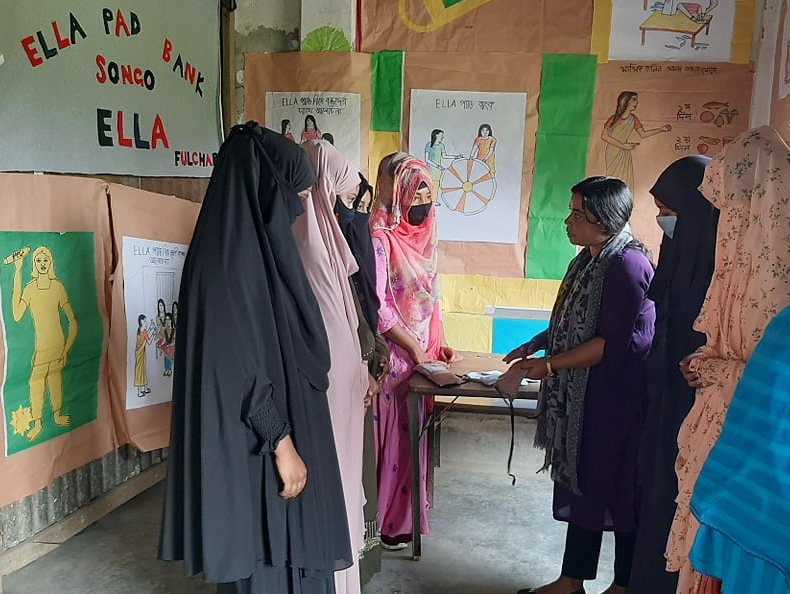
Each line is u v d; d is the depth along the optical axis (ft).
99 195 8.37
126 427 8.89
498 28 10.35
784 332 3.53
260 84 11.16
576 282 6.70
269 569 5.08
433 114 10.64
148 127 9.43
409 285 8.14
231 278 4.59
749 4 9.73
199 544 4.77
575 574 6.95
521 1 10.23
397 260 8.13
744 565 3.67
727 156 4.48
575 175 10.45
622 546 6.75
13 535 7.55
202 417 4.54
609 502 6.51
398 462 8.20
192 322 4.66
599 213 6.37
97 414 8.57
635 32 10.05
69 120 7.89
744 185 4.33
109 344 8.71
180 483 4.96
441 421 10.88
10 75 7.04
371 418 7.07
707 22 9.87
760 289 4.13
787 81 8.73
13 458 7.23
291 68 10.95
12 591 7.36
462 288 10.93
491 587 7.57
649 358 5.99
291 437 4.94
